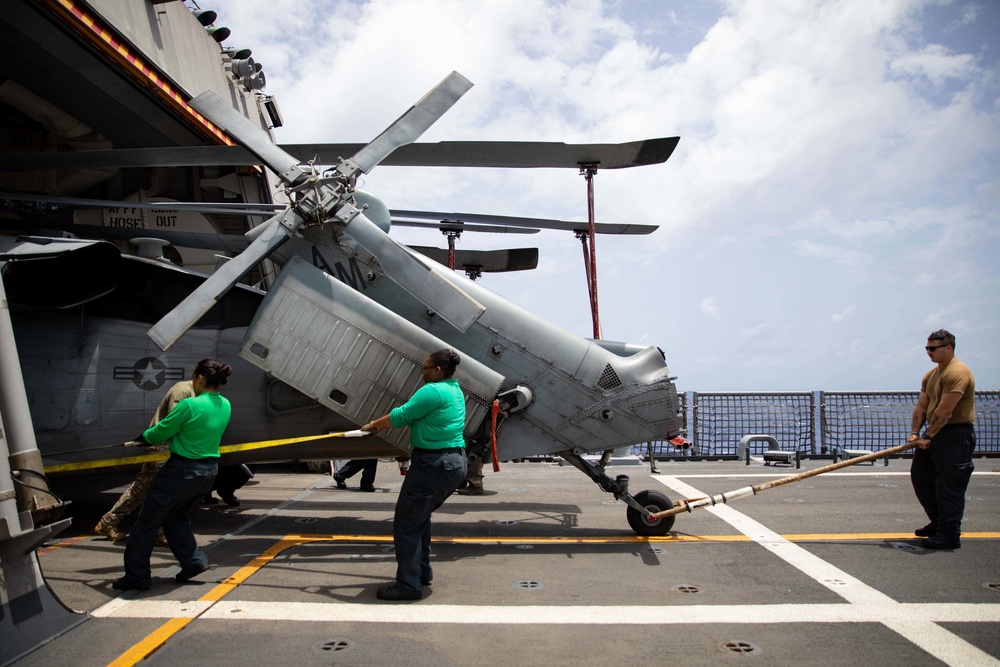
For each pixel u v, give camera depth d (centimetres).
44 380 669
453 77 621
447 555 579
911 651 370
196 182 1064
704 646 377
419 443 457
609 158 863
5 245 616
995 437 1348
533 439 636
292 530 680
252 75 1062
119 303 702
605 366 648
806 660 358
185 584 489
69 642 377
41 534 364
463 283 651
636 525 642
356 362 584
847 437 1343
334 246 637
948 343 594
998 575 511
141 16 784
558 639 387
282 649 371
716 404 1395
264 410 688
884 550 586
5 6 649
